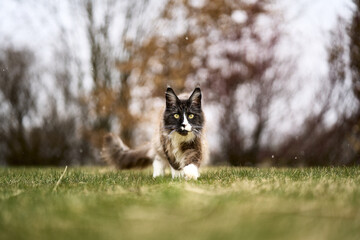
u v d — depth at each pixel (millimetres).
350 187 3562
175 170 6004
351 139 8781
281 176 5223
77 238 1989
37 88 15516
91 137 14219
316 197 3105
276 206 2670
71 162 14562
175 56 13938
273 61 11859
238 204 2773
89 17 15055
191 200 2955
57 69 15648
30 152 14312
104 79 14977
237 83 11969
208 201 2902
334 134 9023
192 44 13938
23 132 14547
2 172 7547
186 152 5867
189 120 5852
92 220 2391
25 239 1986
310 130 9586
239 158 11242
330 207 2607
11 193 3660
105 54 15109
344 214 2400
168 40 14281
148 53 14133
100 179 5281
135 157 7609
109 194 3488
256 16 13312
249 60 12141
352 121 8766
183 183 4305
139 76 14125
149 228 2176
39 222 2318
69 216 2488
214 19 13969
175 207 2732
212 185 4273
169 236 1999
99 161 14578
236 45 12781
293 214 2428
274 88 11359
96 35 15148
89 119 14727
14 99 14977
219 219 2320
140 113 13867
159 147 6336
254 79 11648
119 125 14266
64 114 14727
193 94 5988
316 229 2066
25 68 15914
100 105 14094
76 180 5176
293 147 9875
